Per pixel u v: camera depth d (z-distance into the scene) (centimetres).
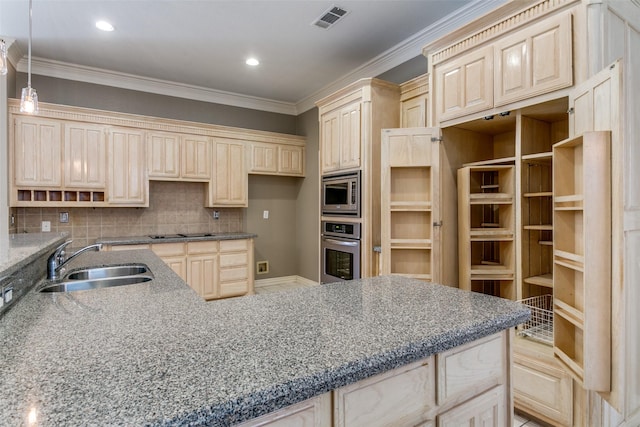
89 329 101
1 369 75
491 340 114
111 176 396
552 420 197
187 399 63
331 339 92
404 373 93
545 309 237
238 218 512
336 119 373
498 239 253
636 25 207
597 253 156
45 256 190
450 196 275
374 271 336
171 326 103
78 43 348
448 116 261
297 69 418
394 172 283
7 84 345
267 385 68
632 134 183
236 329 99
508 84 220
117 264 225
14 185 349
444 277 271
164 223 461
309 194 527
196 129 447
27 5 281
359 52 374
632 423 170
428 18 308
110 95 430
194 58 387
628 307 163
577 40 188
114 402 62
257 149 492
